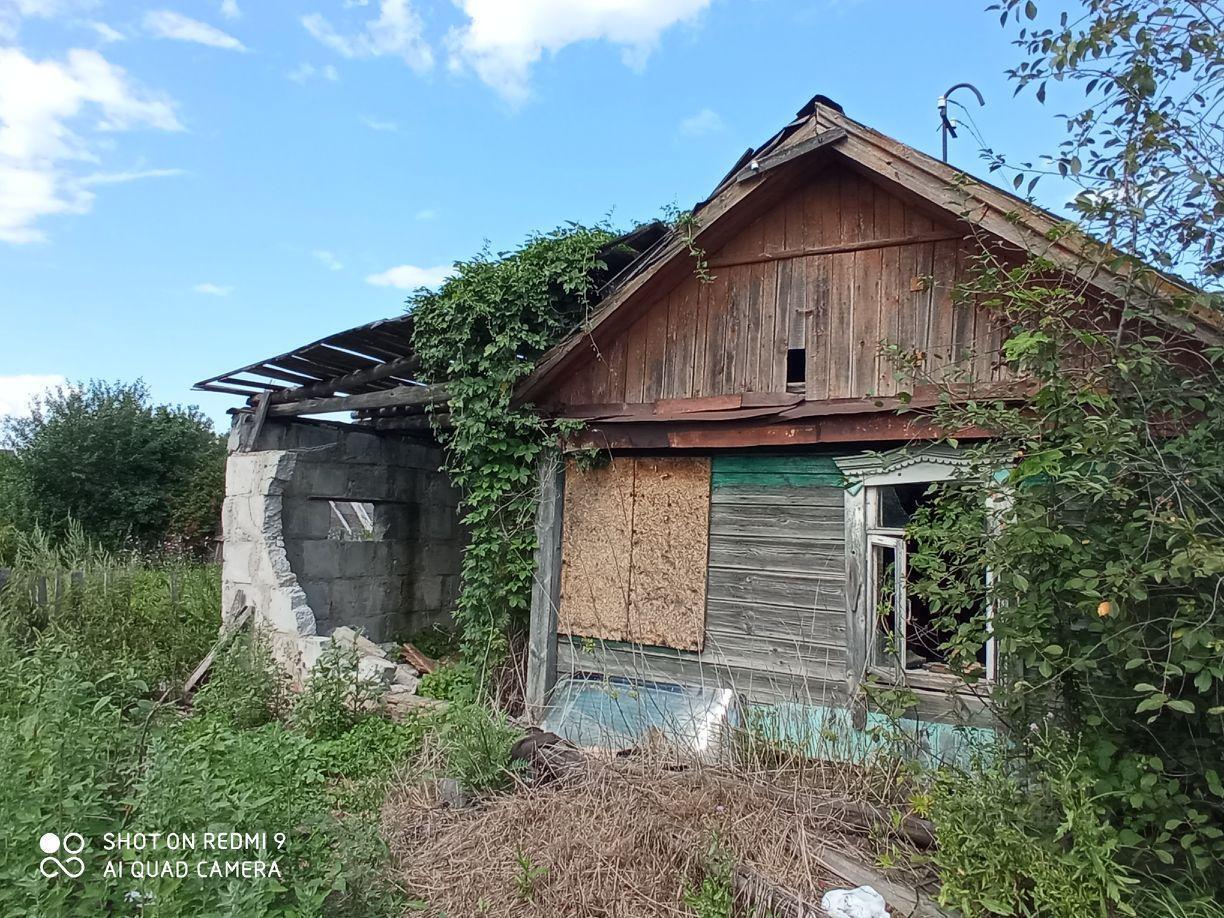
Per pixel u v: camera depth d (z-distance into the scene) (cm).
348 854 357
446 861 441
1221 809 356
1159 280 411
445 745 562
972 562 434
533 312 734
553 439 723
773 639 633
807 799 449
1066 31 373
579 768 494
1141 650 348
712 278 670
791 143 596
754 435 639
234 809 316
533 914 386
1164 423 386
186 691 777
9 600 830
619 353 712
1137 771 345
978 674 430
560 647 726
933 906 375
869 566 596
